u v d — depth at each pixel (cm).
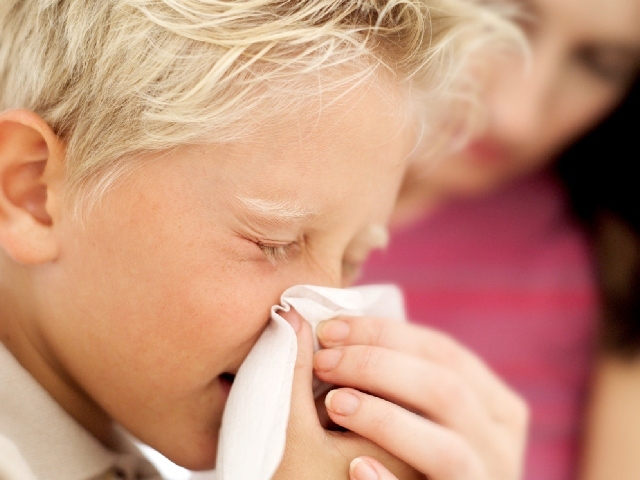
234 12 47
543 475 94
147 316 49
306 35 47
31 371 51
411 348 54
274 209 48
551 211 99
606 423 90
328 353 51
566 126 86
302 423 50
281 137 47
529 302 98
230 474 47
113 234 49
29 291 51
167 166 48
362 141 48
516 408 57
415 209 94
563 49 78
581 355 96
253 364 49
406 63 50
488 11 61
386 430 51
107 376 50
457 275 98
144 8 48
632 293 92
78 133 49
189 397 50
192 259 48
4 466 45
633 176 92
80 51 49
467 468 52
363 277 96
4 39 52
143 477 54
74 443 50
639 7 74
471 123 65
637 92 85
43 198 50
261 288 49
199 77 47
